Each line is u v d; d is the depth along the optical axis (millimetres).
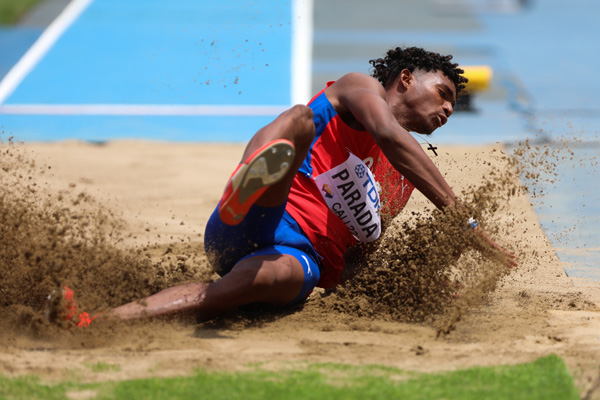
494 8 75812
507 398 9461
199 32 57469
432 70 14984
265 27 60250
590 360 11016
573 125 35875
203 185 27000
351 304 14117
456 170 25922
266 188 12031
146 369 10367
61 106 40844
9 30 58094
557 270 17375
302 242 13750
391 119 13312
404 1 77250
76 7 65625
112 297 13156
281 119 12281
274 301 13289
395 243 14562
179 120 38906
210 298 12445
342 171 13977
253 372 10266
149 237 19891
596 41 60844
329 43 56781
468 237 13555
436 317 13484
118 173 28172
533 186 24844
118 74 47156
